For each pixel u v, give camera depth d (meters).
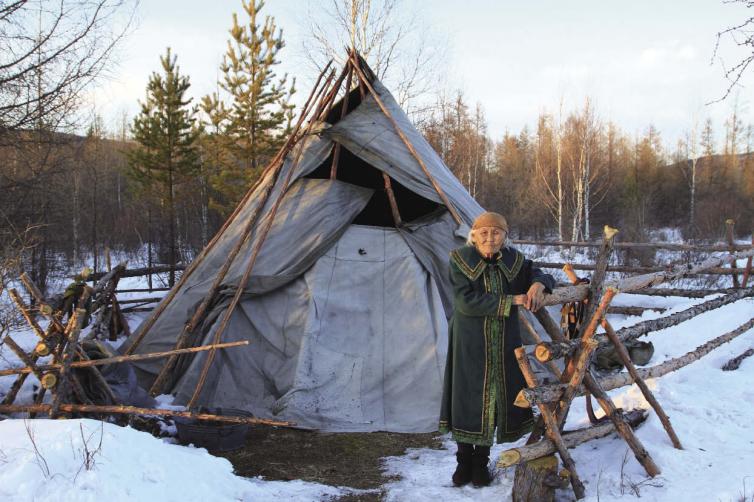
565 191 32.62
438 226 6.58
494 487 3.56
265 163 20.02
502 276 3.50
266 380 5.80
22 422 3.47
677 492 3.11
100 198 25.11
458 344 3.54
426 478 3.99
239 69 18.62
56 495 2.73
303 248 6.20
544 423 3.48
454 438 3.54
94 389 4.66
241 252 6.38
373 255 6.32
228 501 3.34
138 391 5.24
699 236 27.20
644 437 3.82
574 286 3.55
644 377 4.22
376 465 4.40
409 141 6.97
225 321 5.81
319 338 5.76
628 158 46.66
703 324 7.70
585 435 3.57
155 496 3.00
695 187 38.25
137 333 6.38
